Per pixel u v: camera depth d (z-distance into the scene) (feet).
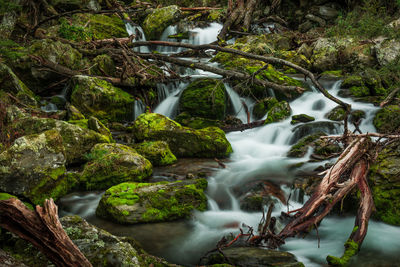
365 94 34.78
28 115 27.40
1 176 17.40
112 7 60.23
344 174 17.94
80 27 41.65
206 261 13.98
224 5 68.33
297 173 21.81
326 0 59.21
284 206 18.88
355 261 13.83
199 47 38.24
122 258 10.90
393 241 15.43
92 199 19.75
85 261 8.24
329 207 15.65
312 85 38.17
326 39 46.16
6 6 43.47
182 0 70.03
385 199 17.53
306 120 30.48
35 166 18.37
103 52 38.47
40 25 43.88
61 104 34.14
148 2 68.13
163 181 21.04
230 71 35.86
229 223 17.37
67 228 11.69
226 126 32.27
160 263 12.11
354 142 17.76
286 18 62.28
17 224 7.86
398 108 28.60
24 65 34.30
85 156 23.07
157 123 27.71
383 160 18.86
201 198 18.75
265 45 47.24
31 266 10.21
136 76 35.70
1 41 37.19
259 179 21.39
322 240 15.88
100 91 32.14
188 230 16.74
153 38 57.00
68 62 35.76
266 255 13.33
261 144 29.01
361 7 52.39
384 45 39.91
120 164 21.68
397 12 47.70
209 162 25.45
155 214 17.34
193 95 33.99
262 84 34.14
